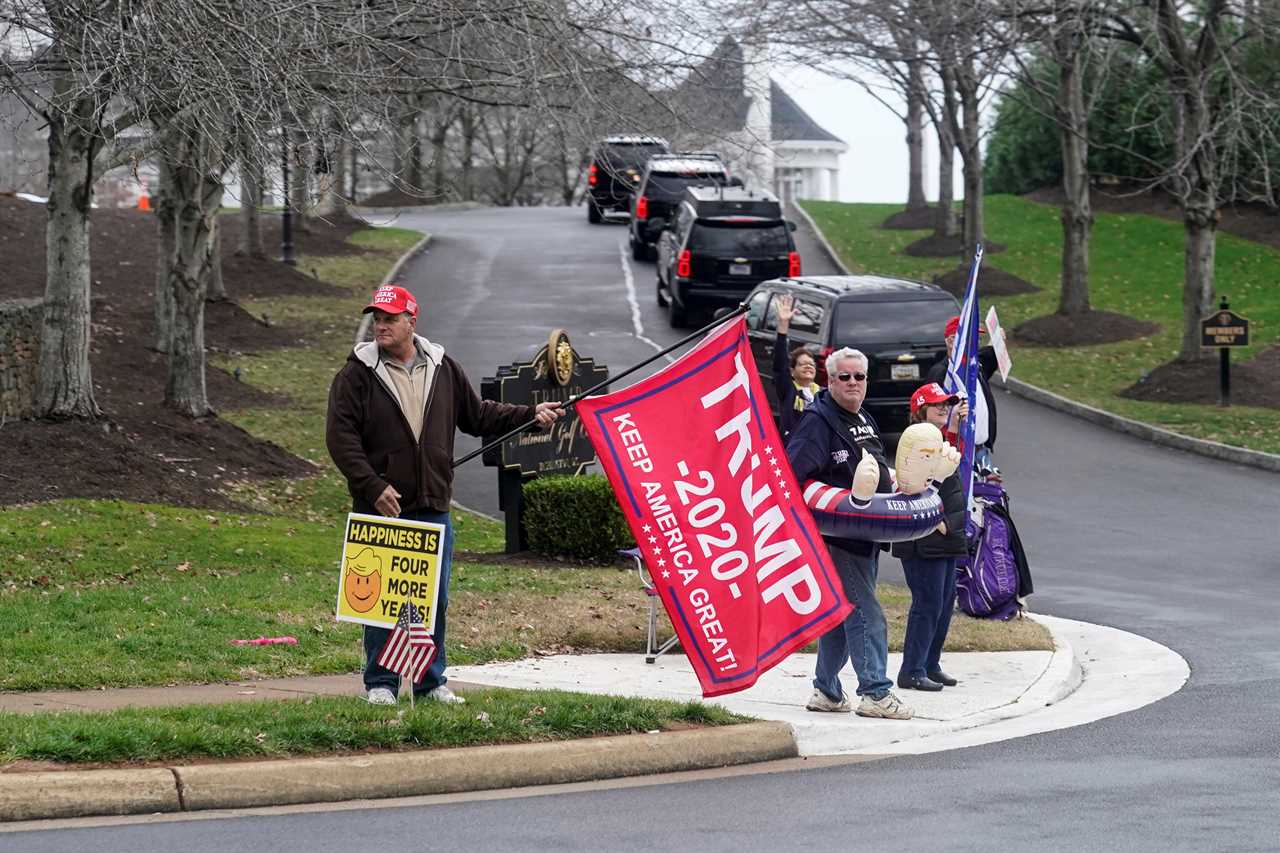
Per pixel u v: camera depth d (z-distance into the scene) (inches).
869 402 2000.5
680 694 943.7
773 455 831.1
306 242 3836.1
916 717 897.5
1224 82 2834.6
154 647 987.9
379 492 773.9
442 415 799.7
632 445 813.9
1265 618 1255.5
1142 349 2763.3
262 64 1268.5
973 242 3398.1
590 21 1641.2
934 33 2466.8
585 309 3213.6
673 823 655.1
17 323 1813.5
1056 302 3193.9
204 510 1582.2
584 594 1254.9
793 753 813.2
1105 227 3836.1
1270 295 3110.2
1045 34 2431.1
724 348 825.5
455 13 1521.9
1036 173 4431.6
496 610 1175.6
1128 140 3941.9
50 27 1332.4
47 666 925.2
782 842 624.7
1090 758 791.1
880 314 2012.8
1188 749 810.2
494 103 1670.8
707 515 816.9
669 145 1881.2
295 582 1254.9
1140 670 1071.0
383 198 5551.2
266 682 932.0
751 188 3250.5
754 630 813.9
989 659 1074.7
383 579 753.0
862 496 849.5
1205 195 2459.4
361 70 1448.1
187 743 692.7
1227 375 2327.8
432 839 622.8
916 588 962.7
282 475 1870.1
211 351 2625.5
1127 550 1584.6
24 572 1218.0
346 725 733.9
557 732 772.6
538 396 1502.2
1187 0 2637.8
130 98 1314.0
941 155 3757.4
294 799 681.0
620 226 4635.8
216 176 1471.5
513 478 1482.5
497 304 3267.7
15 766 658.8
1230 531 1673.2
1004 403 2476.6
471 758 722.2
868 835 636.1
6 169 3467.0
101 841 608.1
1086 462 2068.2
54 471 1567.4
